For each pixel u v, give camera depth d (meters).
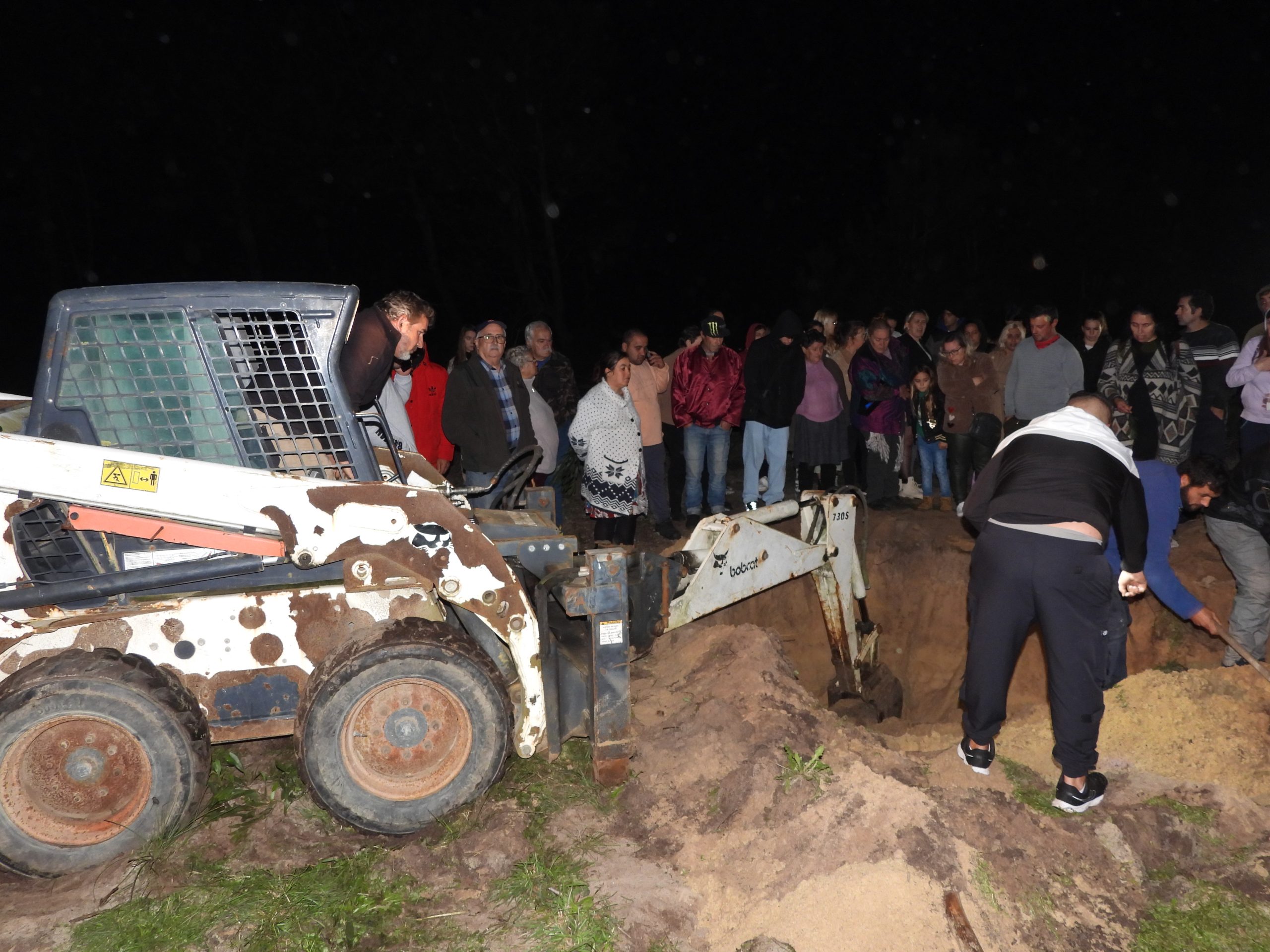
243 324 3.58
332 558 3.50
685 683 4.94
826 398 7.66
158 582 3.46
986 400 7.73
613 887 3.30
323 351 3.66
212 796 3.79
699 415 7.38
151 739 3.38
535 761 4.07
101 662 3.35
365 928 3.10
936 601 7.33
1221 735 4.29
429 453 6.52
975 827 3.50
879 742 4.34
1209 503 4.89
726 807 3.70
